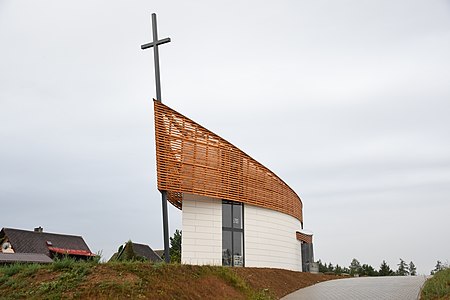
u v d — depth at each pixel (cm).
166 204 2125
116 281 1317
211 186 2327
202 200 2355
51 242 4050
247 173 2567
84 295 1227
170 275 1464
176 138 2231
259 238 2588
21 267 1468
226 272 1695
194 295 1383
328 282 2461
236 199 2447
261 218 2638
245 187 2528
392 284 2103
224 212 2439
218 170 2383
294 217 3136
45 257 3172
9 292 1277
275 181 2831
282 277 2227
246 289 1645
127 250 3005
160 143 2164
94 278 1341
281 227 2830
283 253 2803
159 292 1312
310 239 3378
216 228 2366
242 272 2016
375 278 2673
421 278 2375
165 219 2091
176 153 2216
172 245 4641
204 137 2355
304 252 3288
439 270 2405
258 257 2552
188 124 2298
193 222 2298
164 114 2211
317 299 1728
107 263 1467
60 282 1300
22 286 1308
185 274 1520
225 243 2402
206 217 2344
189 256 2248
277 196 2819
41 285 1291
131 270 1420
